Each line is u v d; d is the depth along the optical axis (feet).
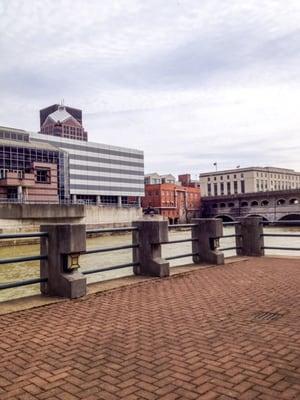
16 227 163.02
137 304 20.43
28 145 235.40
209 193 514.68
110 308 19.66
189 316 17.90
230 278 27.61
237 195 383.04
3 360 12.87
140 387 10.68
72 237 21.94
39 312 19.11
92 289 23.80
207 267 32.30
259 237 38.93
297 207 327.88
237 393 10.17
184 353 13.16
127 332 15.66
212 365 12.07
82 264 78.59
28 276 66.74
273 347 13.52
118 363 12.42
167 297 21.95
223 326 16.22
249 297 21.56
